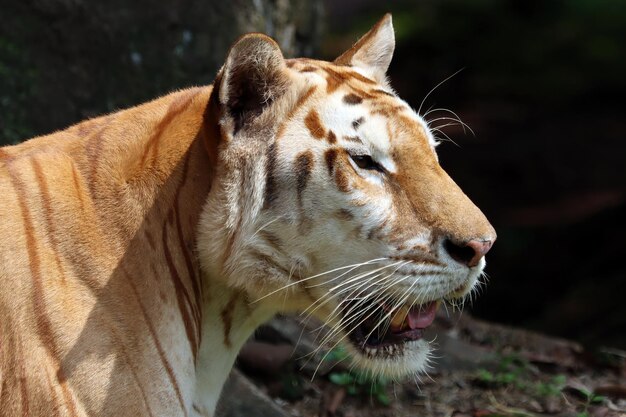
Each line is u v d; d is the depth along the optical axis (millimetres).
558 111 38125
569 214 31156
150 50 13641
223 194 7551
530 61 39688
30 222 7273
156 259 7570
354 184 7637
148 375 7316
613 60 39125
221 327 8148
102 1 13406
